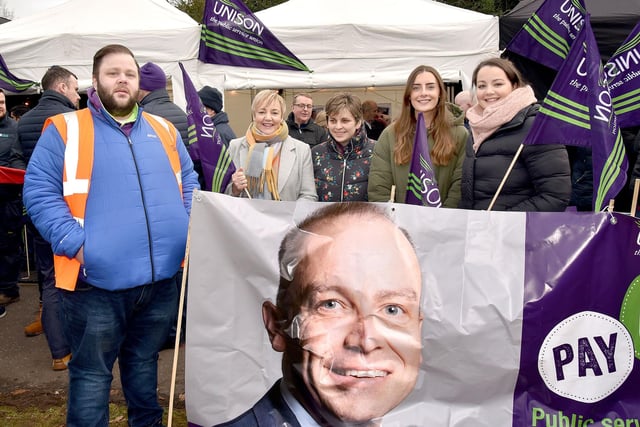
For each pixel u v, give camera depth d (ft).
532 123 10.57
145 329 10.34
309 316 8.50
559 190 10.52
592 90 9.12
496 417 8.54
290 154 12.87
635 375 8.61
